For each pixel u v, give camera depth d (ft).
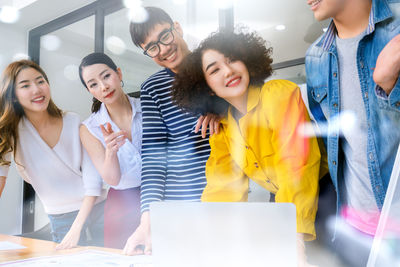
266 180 4.77
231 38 5.00
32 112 7.00
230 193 4.98
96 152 6.84
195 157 5.28
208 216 2.14
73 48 9.98
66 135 7.10
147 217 4.90
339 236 4.43
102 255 3.60
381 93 3.90
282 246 2.04
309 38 5.65
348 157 4.46
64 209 7.27
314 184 4.30
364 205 4.32
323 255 4.50
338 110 4.49
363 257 4.20
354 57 4.34
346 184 4.50
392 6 3.99
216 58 4.99
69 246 4.26
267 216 2.07
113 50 8.55
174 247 2.18
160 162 5.44
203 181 5.24
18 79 6.92
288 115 4.52
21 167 7.15
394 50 3.72
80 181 7.17
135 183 6.61
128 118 6.84
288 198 4.24
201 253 2.15
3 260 3.53
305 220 4.10
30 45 10.82
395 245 1.86
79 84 9.68
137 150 6.66
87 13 9.32
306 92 5.02
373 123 4.19
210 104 5.12
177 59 5.57
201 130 5.23
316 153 4.46
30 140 7.06
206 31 6.66
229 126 4.99
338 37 4.52
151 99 5.62
